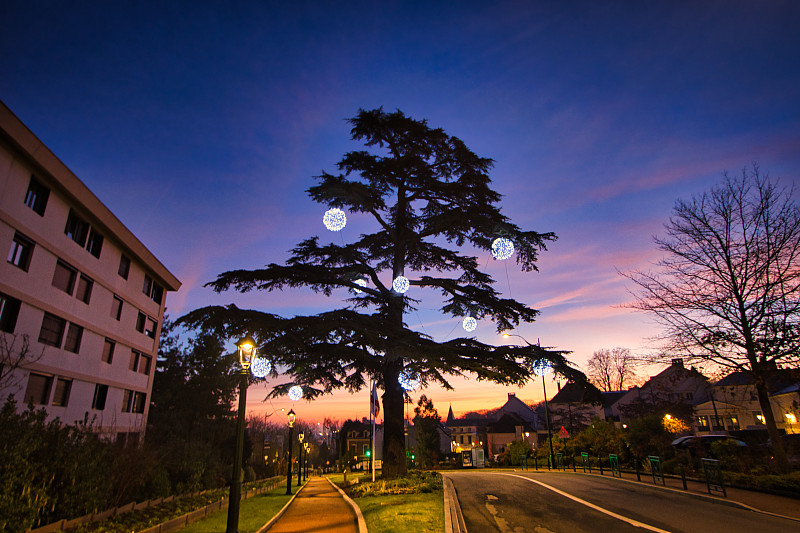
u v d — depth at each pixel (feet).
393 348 55.47
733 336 60.18
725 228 63.52
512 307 67.00
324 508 49.49
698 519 36.35
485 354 61.41
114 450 51.37
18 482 33.45
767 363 58.90
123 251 94.17
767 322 58.08
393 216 75.36
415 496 48.16
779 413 126.93
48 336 70.59
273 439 298.35
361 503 48.93
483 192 68.59
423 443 210.59
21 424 37.27
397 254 72.08
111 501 46.78
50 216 68.95
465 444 305.53
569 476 72.18
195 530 37.68
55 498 37.37
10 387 60.75
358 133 71.46
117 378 92.89
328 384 65.00
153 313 111.34
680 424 108.88
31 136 61.11
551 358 60.13
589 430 105.19
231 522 31.94
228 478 110.52
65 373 73.97
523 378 62.23
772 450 62.75
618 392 222.69
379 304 70.95
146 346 107.34
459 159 69.87
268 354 56.59
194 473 72.49
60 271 73.36
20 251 63.93
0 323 60.23
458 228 68.33
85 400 80.94
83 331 79.66
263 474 185.68
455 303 67.72
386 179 69.97
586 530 33.86
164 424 133.18
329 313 59.41
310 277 63.72
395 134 71.10
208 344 146.00
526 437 246.47
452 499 46.06
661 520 36.24
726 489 51.06
